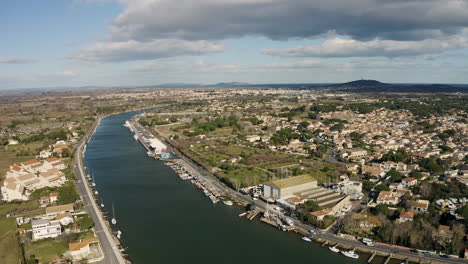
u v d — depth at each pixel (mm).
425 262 194000
